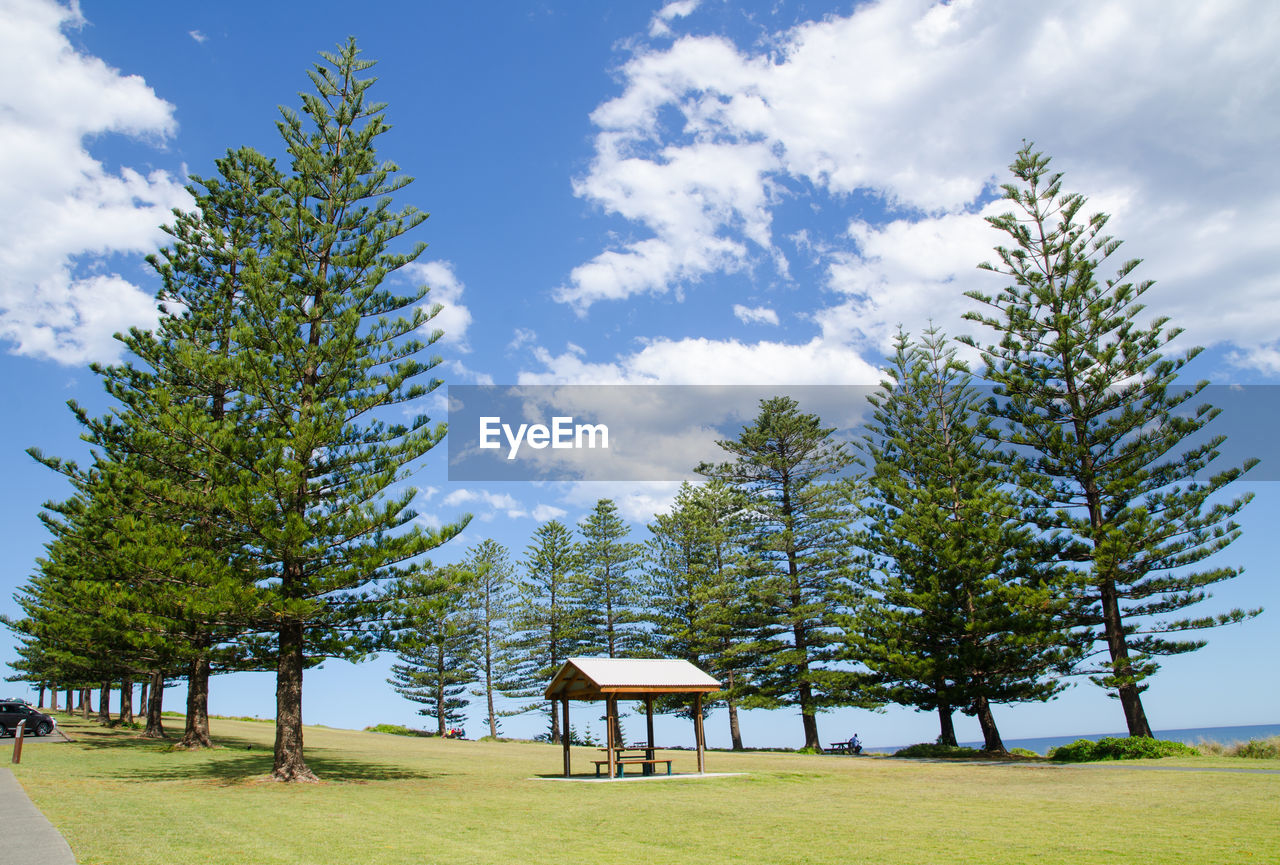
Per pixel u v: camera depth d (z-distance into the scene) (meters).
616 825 10.90
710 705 37.66
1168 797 12.91
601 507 44.00
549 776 18.91
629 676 18.25
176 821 10.34
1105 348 24.27
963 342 26.45
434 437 17.89
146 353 23.33
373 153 20.16
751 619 34.34
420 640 17.94
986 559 25.77
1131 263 24.17
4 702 26.42
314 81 19.98
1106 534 22.83
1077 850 8.39
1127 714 22.94
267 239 19.12
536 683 43.97
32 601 32.50
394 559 17.14
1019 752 26.12
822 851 8.66
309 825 10.50
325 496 17.66
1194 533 23.22
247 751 22.55
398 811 12.28
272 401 17.53
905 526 27.67
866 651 28.36
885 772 19.50
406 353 18.73
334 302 18.38
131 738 26.25
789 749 34.03
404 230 19.52
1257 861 7.60
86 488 22.70
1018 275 25.92
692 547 37.28
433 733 46.53
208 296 24.89
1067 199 25.45
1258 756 20.48
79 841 8.41
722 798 14.15
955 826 10.38
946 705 27.66
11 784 13.56
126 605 19.12
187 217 24.75
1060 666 25.23
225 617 16.39
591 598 43.41
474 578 18.02
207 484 17.77
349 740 32.06
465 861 8.07
